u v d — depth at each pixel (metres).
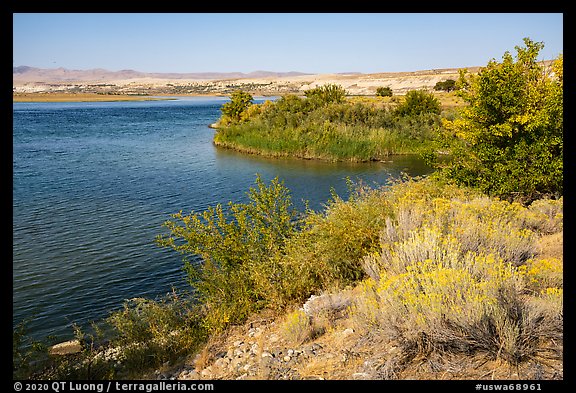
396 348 4.69
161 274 12.17
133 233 15.70
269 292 7.71
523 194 12.72
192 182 25.23
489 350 4.23
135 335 7.45
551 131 12.43
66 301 10.60
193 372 5.84
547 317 4.38
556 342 4.14
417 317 4.54
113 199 20.89
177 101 181.38
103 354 7.23
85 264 12.84
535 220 8.76
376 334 4.98
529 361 4.01
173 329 7.70
